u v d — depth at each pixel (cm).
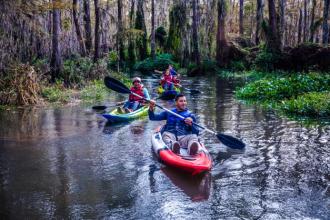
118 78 2081
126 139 839
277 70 2438
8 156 718
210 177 595
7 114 1145
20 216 470
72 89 1655
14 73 1352
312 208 481
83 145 791
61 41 2212
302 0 4919
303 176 592
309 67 2242
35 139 843
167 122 723
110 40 3425
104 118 1079
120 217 464
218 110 1176
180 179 589
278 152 718
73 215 471
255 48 2975
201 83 2117
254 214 468
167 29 4588
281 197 516
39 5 1645
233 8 4897
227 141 690
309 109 1080
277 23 2617
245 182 572
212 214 470
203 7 3497
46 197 527
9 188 561
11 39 1529
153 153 727
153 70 3216
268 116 1066
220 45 2983
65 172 627
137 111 1101
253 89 1491
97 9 2255
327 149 732
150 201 510
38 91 1405
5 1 1455
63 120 1051
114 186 564
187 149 680
